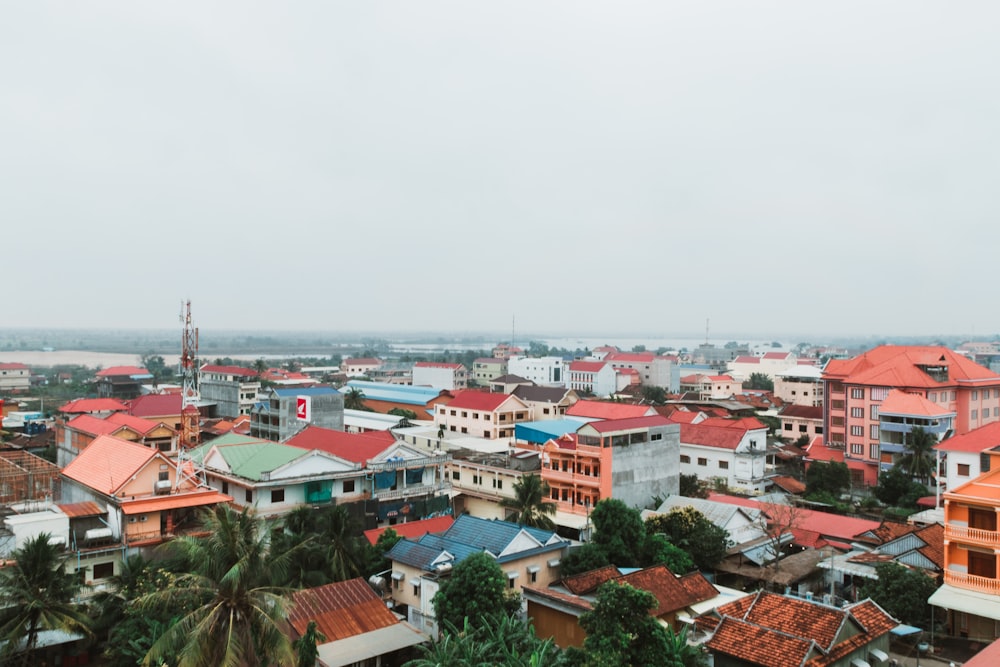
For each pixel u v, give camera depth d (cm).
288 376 18812
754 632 3497
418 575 4731
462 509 8125
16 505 5356
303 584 4597
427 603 4553
